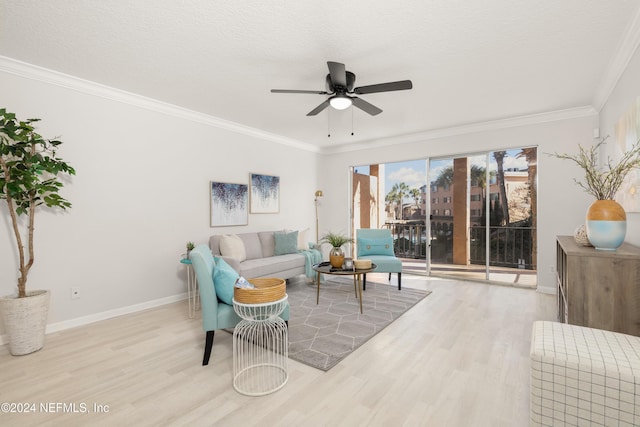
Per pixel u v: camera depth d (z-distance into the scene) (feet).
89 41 7.75
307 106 12.76
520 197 15.34
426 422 5.39
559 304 9.79
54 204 8.63
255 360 7.64
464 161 16.39
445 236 17.08
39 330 8.23
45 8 6.40
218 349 8.35
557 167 13.46
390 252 15.64
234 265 11.80
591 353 4.72
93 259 10.47
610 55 8.43
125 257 11.28
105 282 10.75
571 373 4.61
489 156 15.72
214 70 9.41
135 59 8.71
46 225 9.46
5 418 5.54
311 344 8.47
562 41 7.73
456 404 5.88
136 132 11.60
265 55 8.47
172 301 12.71
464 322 10.12
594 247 7.22
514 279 15.58
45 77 9.35
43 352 8.15
